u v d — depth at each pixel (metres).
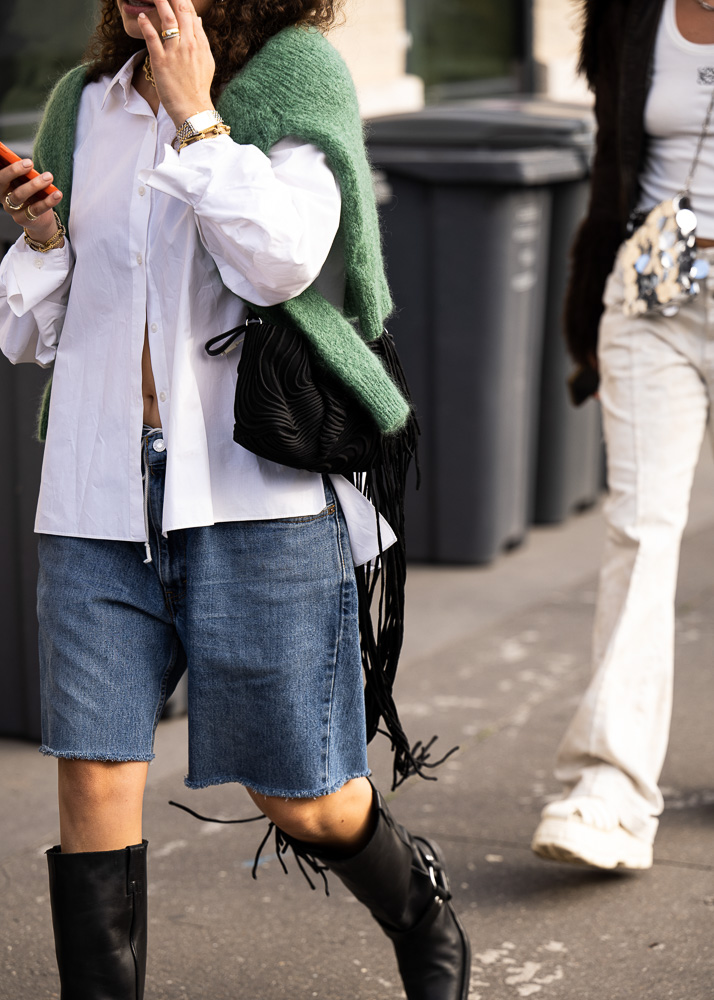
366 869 4.13
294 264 3.41
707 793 6.37
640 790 5.44
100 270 3.71
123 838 3.71
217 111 3.60
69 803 3.70
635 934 5.10
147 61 3.74
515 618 9.25
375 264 3.70
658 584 5.48
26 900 5.43
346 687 3.86
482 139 10.25
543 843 5.28
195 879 5.61
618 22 5.50
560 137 10.15
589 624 9.12
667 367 5.44
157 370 3.64
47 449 3.84
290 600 3.70
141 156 3.69
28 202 3.72
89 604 3.71
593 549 10.99
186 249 3.59
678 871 5.59
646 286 5.35
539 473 11.41
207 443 3.64
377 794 4.14
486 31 17.06
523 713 7.51
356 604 3.85
